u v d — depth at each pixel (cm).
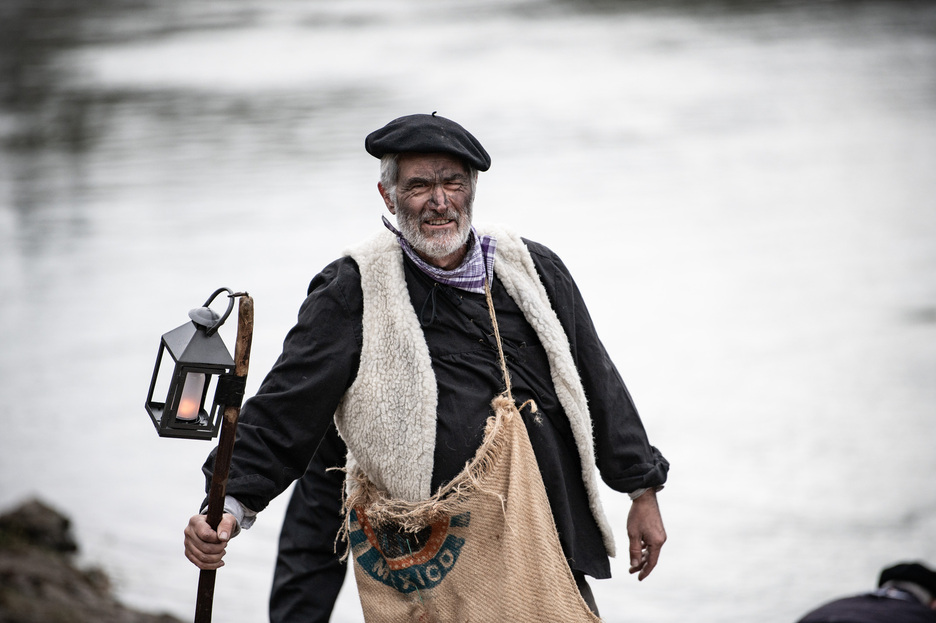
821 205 4509
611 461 673
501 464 621
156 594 1652
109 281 3638
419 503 624
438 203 624
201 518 585
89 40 10575
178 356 545
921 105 6481
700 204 4616
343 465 761
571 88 7506
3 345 2994
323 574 765
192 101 7450
